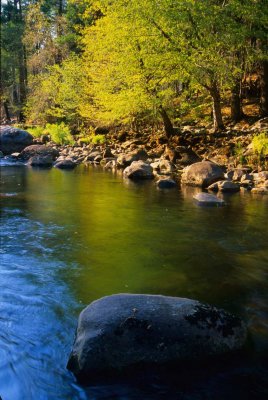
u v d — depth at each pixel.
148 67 15.55
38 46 33.91
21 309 4.00
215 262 5.44
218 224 7.43
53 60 32.66
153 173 14.14
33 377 3.00
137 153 16.28
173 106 18.55
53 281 4.71
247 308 4.10
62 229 6.95
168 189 11.27
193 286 4.65
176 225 7.34
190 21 14.13
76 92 24.95
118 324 3.15
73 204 9.05
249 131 17.55
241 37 14.33
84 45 29.94
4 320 3.78
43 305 4.09
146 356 3.04
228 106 23.34
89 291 4.46
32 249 5.86
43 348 3.35
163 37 14.72
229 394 2.84
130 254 5.73
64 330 3.63
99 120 22.77
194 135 18.22
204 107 22.81
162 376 2.99
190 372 3.03
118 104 17.48
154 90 16.64
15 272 4.96
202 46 14.52
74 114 26.48
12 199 9.52
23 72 40.66
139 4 14.45
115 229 7.01
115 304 3.38
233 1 14.05
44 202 9.23
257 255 5.73
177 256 5.67
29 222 7.38
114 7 15.33
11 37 40.72
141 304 3.38
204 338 3.17
